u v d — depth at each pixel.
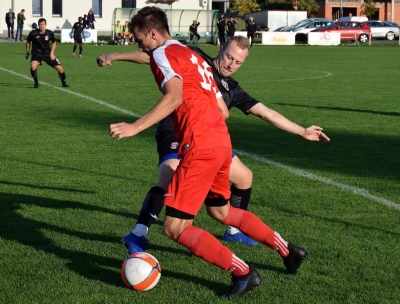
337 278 4.29
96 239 5.05
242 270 3.94
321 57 30.70
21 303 3.84
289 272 4.35
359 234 5.21
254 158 8.27
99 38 44.66
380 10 67.31
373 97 15.45
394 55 32.41
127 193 6.43
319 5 68.94
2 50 31.75
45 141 9.30
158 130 4.79
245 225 4.21
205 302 3.90
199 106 3.86
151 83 18.17
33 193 6.39
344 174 7.40
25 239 5.01
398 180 7.12
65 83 16.83
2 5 45.81
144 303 3.87
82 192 6.45
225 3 75.00
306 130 4.69
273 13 55.88
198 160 3.83
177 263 4.55
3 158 8.10
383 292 4.05
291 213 5.79
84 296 3.96
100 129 10.39
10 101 13.74
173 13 42.25
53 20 46.69
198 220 5.57
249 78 20.38
